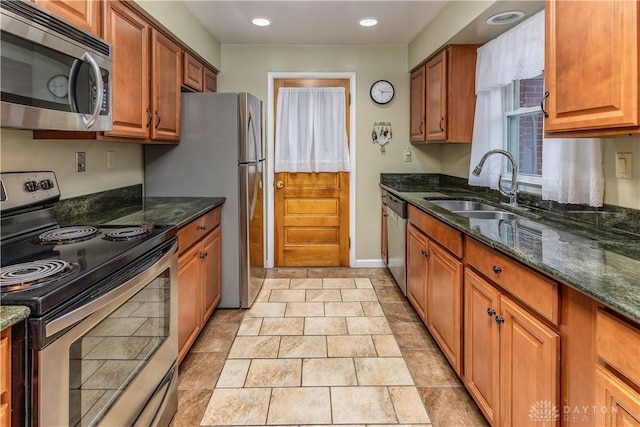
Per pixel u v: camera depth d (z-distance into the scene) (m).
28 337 0.93
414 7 3.10
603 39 1.28
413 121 4.03
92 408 1.16
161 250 1.66
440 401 1.95
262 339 2.62
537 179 2.50
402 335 2.68
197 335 2.47
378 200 4.29
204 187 3.08
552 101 1.57
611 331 0.94
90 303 1.11
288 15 3.24
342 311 3.10
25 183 1.64
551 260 1.22
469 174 3.25
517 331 1.38
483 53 2.93
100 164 2.40
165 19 2.56
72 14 1.62
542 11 2.33
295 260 4.33
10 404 0.90
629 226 1.67
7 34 1.20
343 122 4.20
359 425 1.78
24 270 1.13
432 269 2.42
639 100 1.17
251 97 3.20
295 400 1.96
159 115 2.54
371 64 4.14
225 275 3.13
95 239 1.56
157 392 1.61
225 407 1.91
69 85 1.48
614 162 1.75
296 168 4.23
